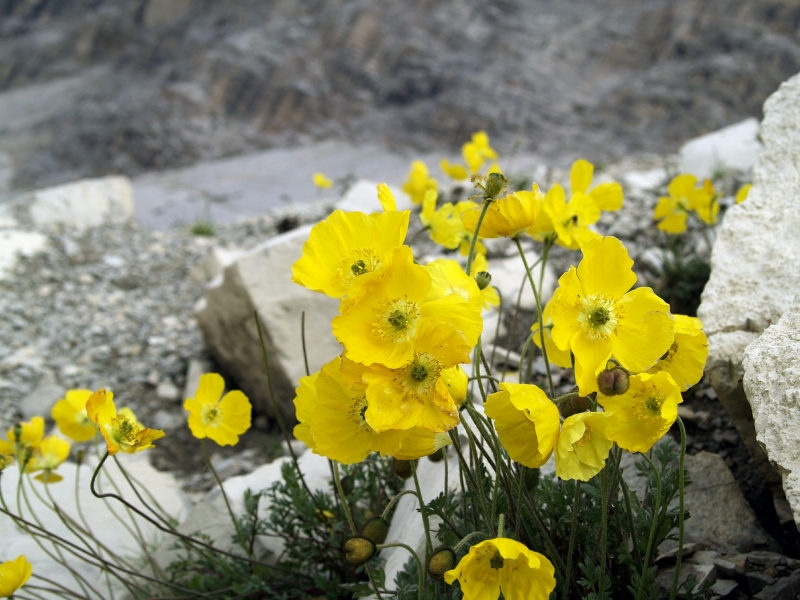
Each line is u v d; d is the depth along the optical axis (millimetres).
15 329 6391
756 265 2549
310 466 3273
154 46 26203
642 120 17078
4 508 2492
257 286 4352
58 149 21719
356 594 2061
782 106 2934
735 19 18641
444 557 1579
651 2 20094
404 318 1460
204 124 21188
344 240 1652
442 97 19219
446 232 2549
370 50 21672
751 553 2268
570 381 3652
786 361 1963
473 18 21516
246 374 4703
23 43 29219
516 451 1519
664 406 1446
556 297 1528
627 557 1832
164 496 3768
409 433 1558
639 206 5480
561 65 19016
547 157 16125
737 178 6074
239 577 2604
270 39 22781
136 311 6512
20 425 2707
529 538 1888
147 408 5148
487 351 3869
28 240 8016
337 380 1605
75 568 3107
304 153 18984
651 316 1530
